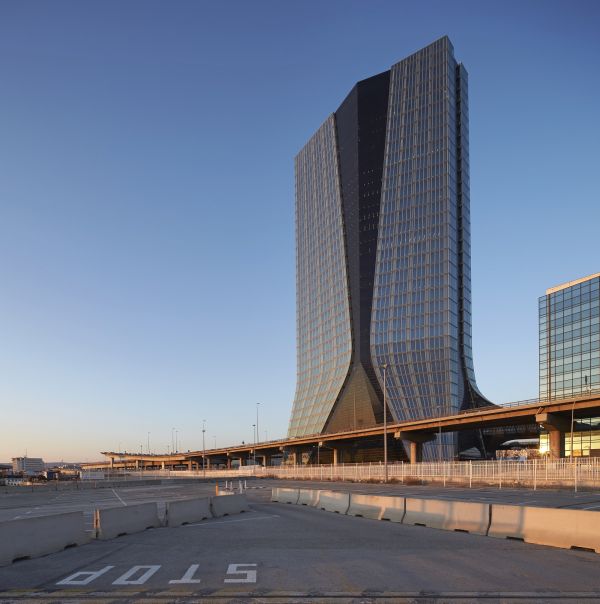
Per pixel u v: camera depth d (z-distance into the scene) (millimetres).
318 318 165125
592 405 62312
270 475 104688
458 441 118875
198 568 11812
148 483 80188
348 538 16703
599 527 13617
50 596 9438
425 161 147125
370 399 131625
